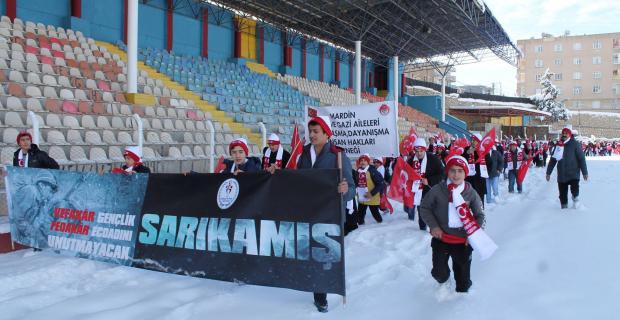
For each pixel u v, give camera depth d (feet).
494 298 15.38
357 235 26.43
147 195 18.34
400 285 17.20
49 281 17.33
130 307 14.49
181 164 38.42
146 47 74.02
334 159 15.65
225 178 16.79
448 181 15.52
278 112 77.41
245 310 14.64
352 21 93.86
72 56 53.62
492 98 221.66
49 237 20.43
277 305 15.11
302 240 15.11
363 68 138.31
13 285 16.69
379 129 25.17
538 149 100.48
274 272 15.40
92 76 51.55
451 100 189.57
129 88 49.52
